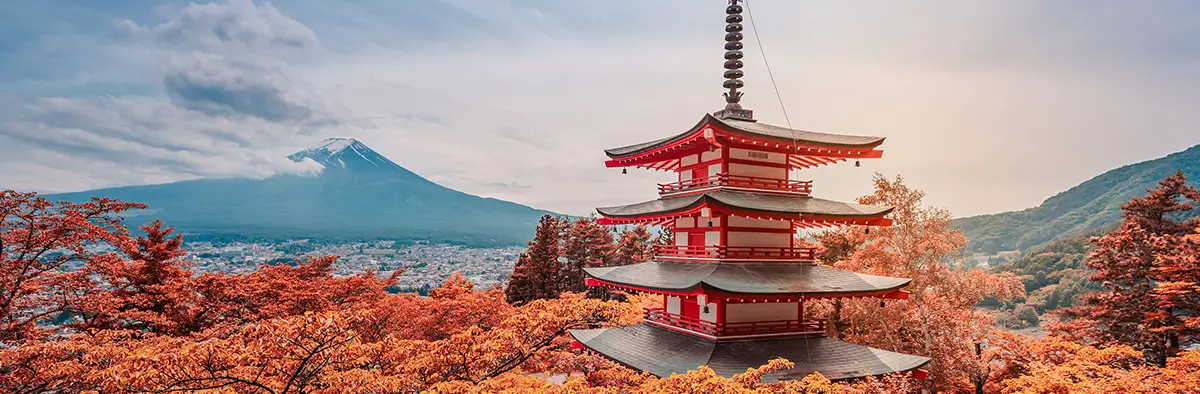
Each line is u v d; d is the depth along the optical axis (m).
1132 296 39.34
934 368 32.53
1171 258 35.00
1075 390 21.27
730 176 24.77
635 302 39.22
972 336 35.47
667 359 22.45
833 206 25.70
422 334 39.91
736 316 23.58
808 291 22.12
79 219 30.36
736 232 24.42
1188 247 34.81
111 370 12.70
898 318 34.78
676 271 24.92
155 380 13.04
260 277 45.53
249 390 14.50
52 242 30.28
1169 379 22.28
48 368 15.61
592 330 27.84
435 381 16.42
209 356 13.56
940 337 33.94
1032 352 32.94
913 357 22.98
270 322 14.15
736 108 26.78
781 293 21.72
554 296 68.19
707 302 21.20
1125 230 42.41
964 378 35.03
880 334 35.81
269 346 13.85
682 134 25.28
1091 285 64.94
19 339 26.36
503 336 17.56
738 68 27.45
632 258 81.25
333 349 14.56
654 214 25.44
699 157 26.73
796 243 27.45
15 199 28.31
